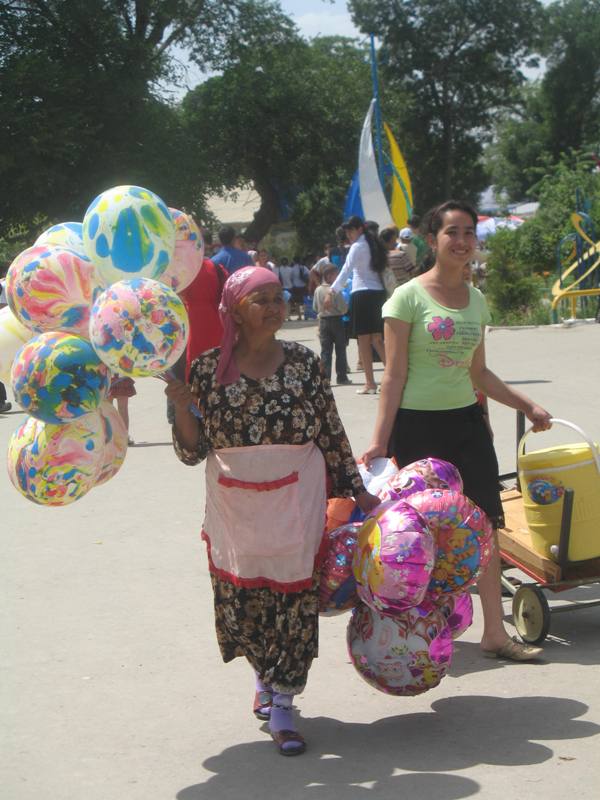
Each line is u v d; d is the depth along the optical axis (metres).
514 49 63.00
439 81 63.28
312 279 18.12
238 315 4.07
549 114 72.69
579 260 22.23
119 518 7.79
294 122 43.75
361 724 4.39
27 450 3.91
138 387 14.98
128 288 3.74
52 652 5.25
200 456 4.16
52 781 3.96
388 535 4.03
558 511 5.07
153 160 32.50
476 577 4.34
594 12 71.00
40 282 3.90
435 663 4.19
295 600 4.10
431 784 3.82
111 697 4.72
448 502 4.30
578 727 4.24
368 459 4.89
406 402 4.99
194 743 4.26
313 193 48.44
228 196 50.53
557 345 17.52
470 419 5.02
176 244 4.38
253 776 3.96
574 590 6.07
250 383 4.04
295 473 4.04
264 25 38.75
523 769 3.90
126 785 3.92
